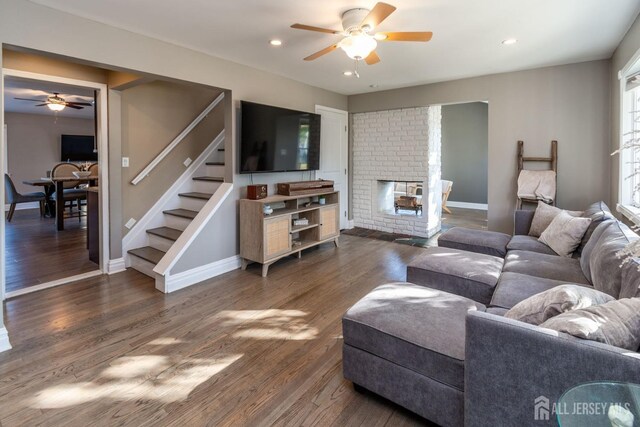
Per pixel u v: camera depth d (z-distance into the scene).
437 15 2.76
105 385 1.99
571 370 1.12
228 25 2.93
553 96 4.20
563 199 4.23
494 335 1.27
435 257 2.83
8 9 2.36
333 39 3.25
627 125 3.29
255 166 4.12
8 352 2.32
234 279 3.73
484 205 9.00
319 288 3.48
